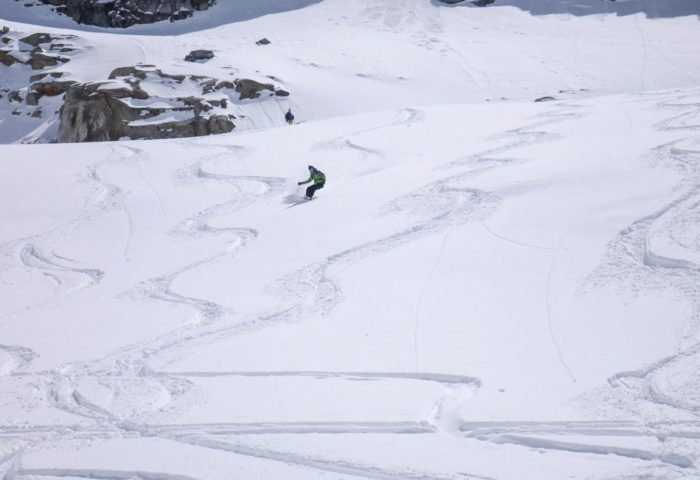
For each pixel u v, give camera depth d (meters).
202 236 21.61
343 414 9.72
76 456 9.14
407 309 13.99
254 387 11.12
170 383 11.76
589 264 14.74
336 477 8.06
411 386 10.60
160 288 17.77
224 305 15.91
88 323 15.78
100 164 30.67
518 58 62.22
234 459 8.70
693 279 13.00
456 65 60.28
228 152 31.08
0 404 11.43
